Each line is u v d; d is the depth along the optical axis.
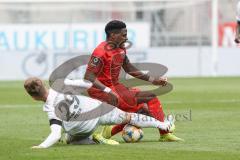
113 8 77.88
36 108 39.78
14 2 75.62
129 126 24.25
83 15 77.50
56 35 71.38
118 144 23.64
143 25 72.12
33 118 33.84
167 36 75.88
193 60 73.38
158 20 76.75
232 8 78.62
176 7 77.69
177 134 26.59
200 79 68.56
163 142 24.23
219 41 74.31
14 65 71.38
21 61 71.38
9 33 71.31
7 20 76.44
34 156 20.73
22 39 71.44
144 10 77.62
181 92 51.81
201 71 73.62
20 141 24.84
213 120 31.84
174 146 23.00
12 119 33.41
